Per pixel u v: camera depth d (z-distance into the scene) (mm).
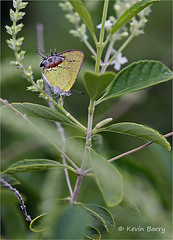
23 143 521
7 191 416
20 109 397
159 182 482
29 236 439
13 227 438
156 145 487
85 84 371
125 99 603
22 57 387
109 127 389
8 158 520
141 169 480
